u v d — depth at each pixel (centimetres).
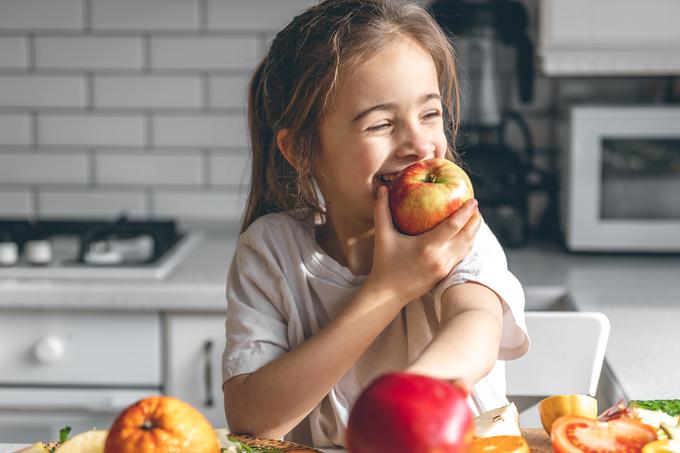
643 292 192
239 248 117
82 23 249
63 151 255
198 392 198
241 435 94
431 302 106
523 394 131
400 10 104
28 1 249
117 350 198
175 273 206
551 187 243
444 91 116
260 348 107
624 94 249
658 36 219
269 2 247
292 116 107
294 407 99
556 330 130
